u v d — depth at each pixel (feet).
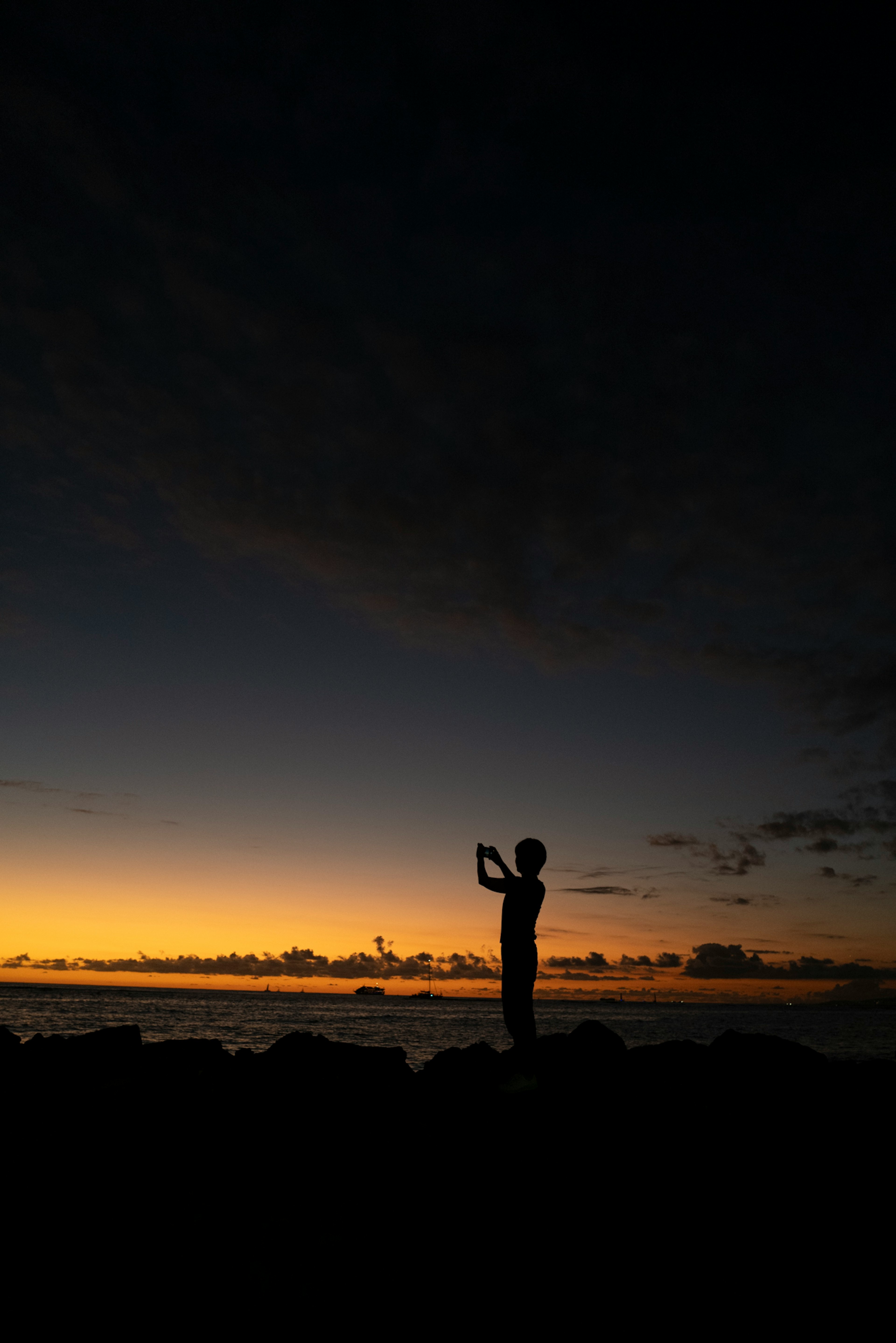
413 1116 21.53
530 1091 19.51
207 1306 14.19
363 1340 13.14
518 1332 12.92
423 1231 15.51
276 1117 24.93
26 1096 27.22
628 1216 15.26
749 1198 16.08
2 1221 17.58
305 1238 15.87
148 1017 221.66
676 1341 12.51
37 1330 13.51
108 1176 20.16
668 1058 25.79
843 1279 13.80
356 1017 311.27
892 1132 19.88
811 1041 154.61
